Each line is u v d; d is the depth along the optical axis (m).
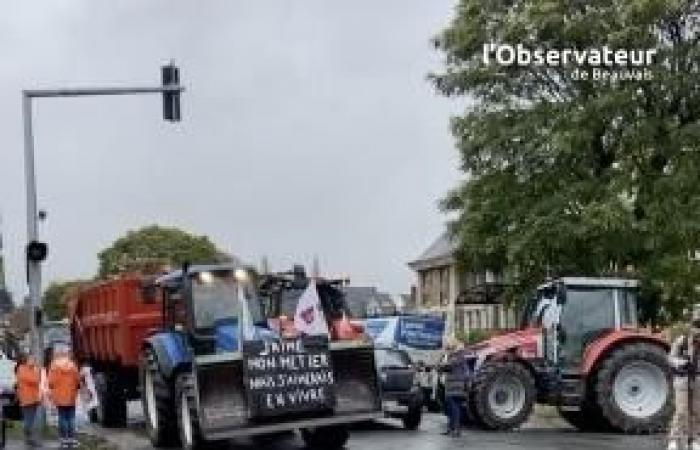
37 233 24.80
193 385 18.86
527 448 19.33
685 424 18.27
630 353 23.22
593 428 24.56
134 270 26.11
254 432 18.72
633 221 34.09
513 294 36.62
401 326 32.59
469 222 37.19
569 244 34.78
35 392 23.55
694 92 35.56
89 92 25.39
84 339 28.86
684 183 34.47
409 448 19.64
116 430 26.36
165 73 25.61
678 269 33.97
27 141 24.95
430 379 29.55
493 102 37.81
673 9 34.78
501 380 23.48
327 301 25.12
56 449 22.09
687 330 19.88
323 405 18.89
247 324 20.66
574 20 35.66
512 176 36.88
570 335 24.00
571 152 34.88
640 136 34.62
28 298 25.75
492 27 37.84
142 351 22.64
